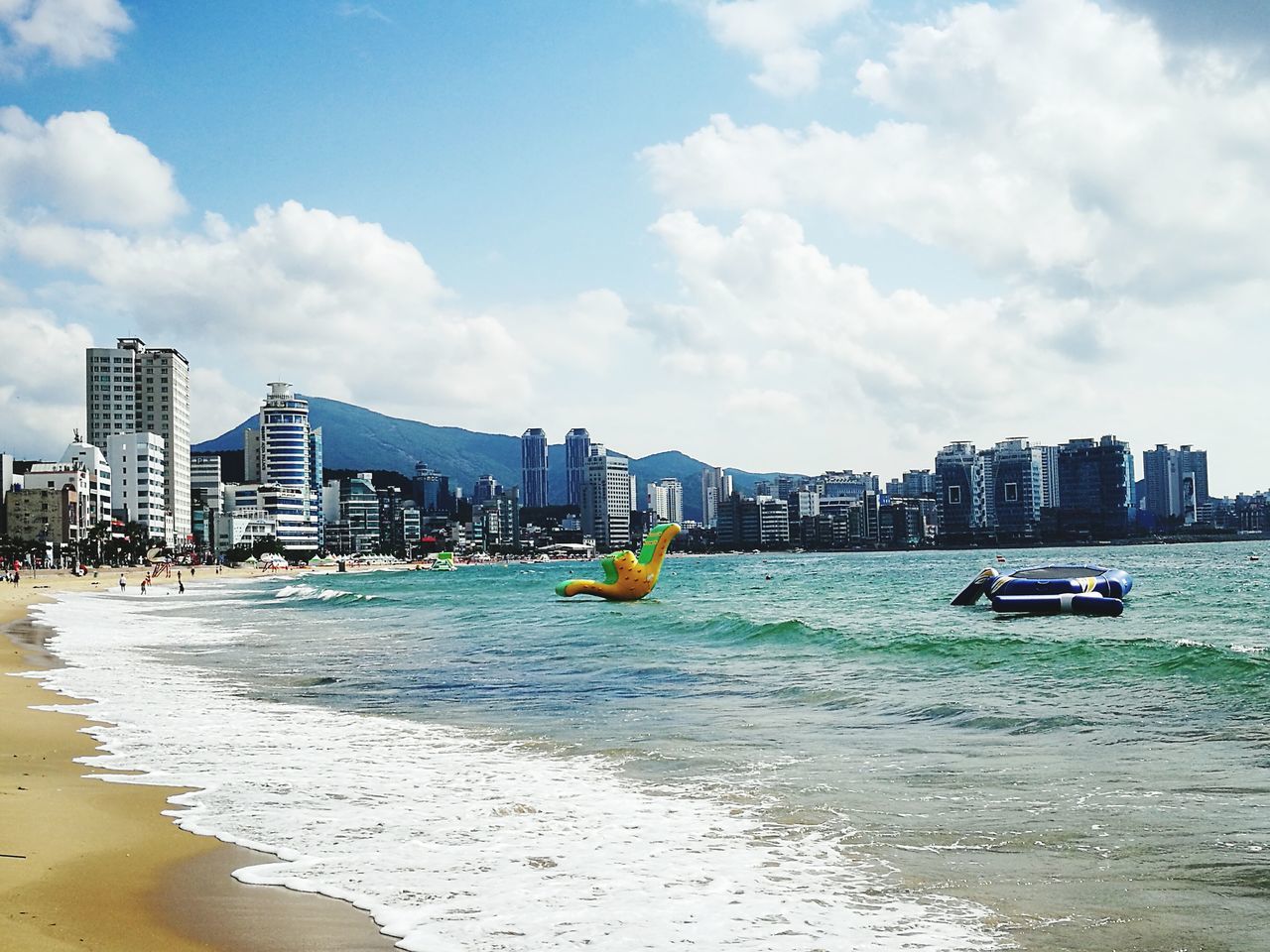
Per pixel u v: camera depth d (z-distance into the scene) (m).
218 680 28.06
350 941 8.36
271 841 11.43
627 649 34.31
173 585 144.12
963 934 8.47
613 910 9.12
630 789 13.98
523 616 53.75
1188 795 12.59
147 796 13.69
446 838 11.59
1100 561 174.00
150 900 9.30
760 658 29.91
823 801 13.01
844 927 8.66
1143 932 8.40
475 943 8.34
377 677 28.25
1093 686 21.66
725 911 9.09
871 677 24.70
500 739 18.16
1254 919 8.58
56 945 8.09
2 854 10.77
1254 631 35.91
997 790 13.25
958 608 52.50
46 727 19.73
